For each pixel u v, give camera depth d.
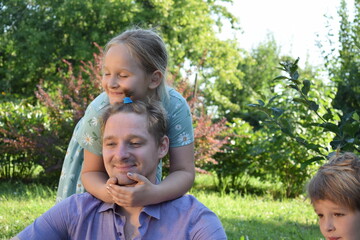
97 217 1.88
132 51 2.02
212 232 1.77
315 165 8.89
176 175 2.06
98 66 8.48
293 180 9.19
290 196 9.31
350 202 1.78
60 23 19.19
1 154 8.95
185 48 20.59
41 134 8.55
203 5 20.53
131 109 1.82
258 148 9.02
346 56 11.35
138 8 19.02
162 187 1.86
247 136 9.50
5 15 19.86
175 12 19.84
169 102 2.23
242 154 9.59
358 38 11.10
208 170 9.84
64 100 8.79
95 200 1.93
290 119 8.30
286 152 8.63
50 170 8.28
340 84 11.43
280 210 7.58
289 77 3.05
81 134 2.16
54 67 20.08
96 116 2.12
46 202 6.79
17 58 19.95
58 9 18.56
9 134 8.56
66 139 8.42
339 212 1.80
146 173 1.82
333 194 1.79
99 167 2.15
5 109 9.21
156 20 19.34
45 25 19.47
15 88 21.00
